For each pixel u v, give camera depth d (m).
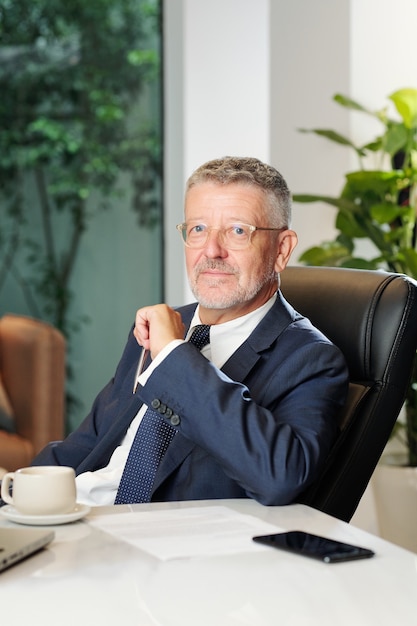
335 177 4.00
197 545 1.30
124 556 1.25
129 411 2.01
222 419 1.66
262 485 1.62
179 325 1.80
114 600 1.07
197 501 1.62
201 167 1.98
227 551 1.28
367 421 1.91
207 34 4.16
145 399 1.72
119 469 1.96
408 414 3.64
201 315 2.03
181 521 1.45
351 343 2.00
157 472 1.83
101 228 4.94
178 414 1.70
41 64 4.95
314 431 1.75
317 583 1.14
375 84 4.01
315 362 1.86
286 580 1.15
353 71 3.99
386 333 1.96
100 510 1.53
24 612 1.04
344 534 1.39
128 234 4.91
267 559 1.24
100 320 4.96
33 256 4.99
